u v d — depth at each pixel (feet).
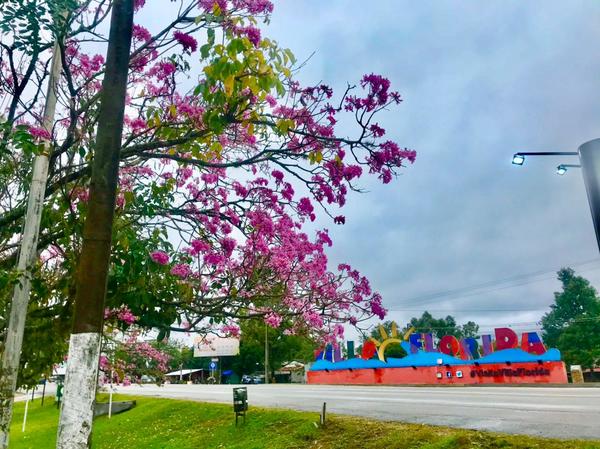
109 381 36.42
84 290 10.57
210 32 14.89
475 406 47.78
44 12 15.10
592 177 14.39
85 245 10.85
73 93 16.87
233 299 19.30
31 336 19.26
